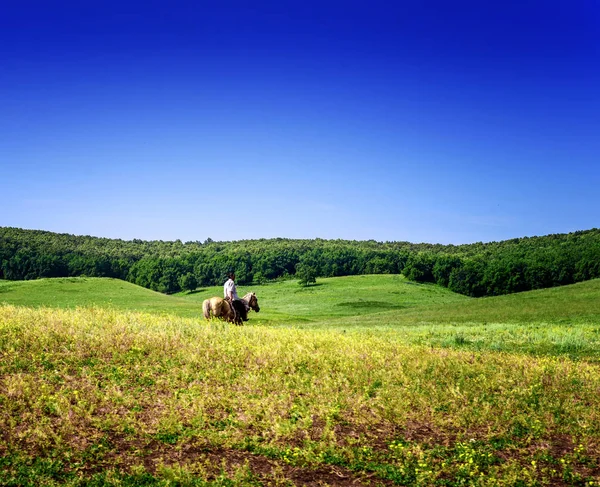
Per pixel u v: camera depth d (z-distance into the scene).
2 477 7.32
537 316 36.03
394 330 27.94
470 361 15.93
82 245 182.00
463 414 10.75
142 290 68.31
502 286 116.69
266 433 9.53
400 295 117.19
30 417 9.40
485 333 25.64
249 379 12.51
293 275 165.12
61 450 8.34
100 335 15.24
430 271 141.38
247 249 198.38
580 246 127.81
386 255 168.00
